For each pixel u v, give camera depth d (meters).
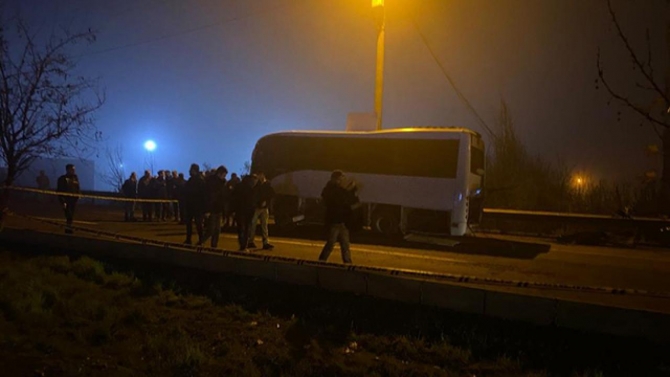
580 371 5.29
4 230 11.93
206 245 13.45
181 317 7.14
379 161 16.50
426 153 15.89
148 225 19.00
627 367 5.27
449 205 15.41
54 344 5.85
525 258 12.98
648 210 18.31
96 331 6.26
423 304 7.07
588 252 14.52
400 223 16.03
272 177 18.19
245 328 6.73
